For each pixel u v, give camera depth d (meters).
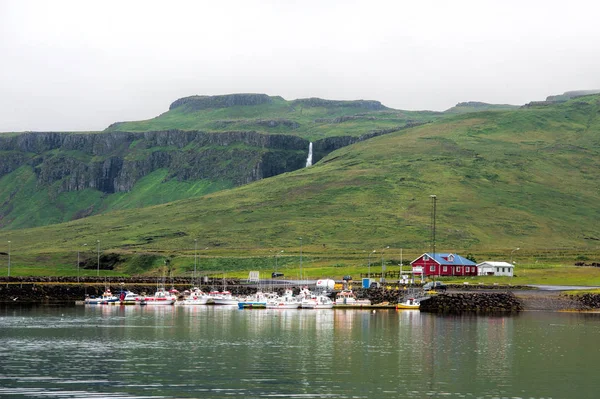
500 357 136.75
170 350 144.00
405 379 117.00
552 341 157.12
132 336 164.75
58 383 112.69
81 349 144.62
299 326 185.00
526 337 163.25
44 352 140.50
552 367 127.12
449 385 113.00
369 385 112.50
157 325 187.12
